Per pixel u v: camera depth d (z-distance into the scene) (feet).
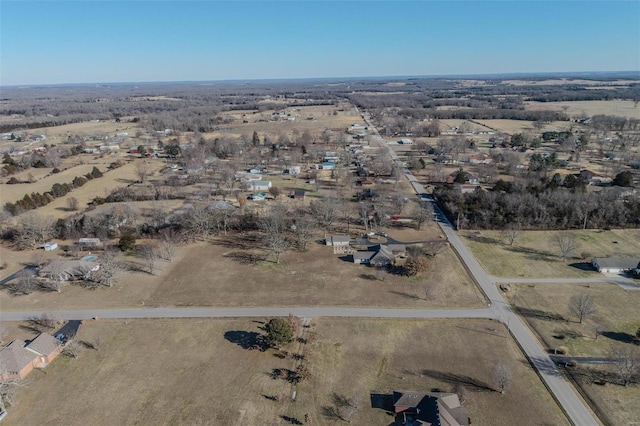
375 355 214.90
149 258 328.29
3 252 349.00
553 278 290.35
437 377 199.00
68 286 291.99
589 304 236.84
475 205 395.55
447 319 244.63
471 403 182.91
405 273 299.99
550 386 191.62
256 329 238.48
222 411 180.55
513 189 442.50
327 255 332.60
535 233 369.50
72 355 218.59
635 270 295.89
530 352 215.10
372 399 186.50
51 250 350.23
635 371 196.03
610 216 375.86
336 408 181.68
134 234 371.56
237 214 408.05
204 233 367.66
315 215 411.13
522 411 178.29
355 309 256.32
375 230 380.37
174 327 241.55
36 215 387.34
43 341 218.59
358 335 230.89
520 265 310.24
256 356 215.92
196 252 342.23
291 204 448.24
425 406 173.88
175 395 190.08
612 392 187.83
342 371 203.72
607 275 293.23
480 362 208.74
